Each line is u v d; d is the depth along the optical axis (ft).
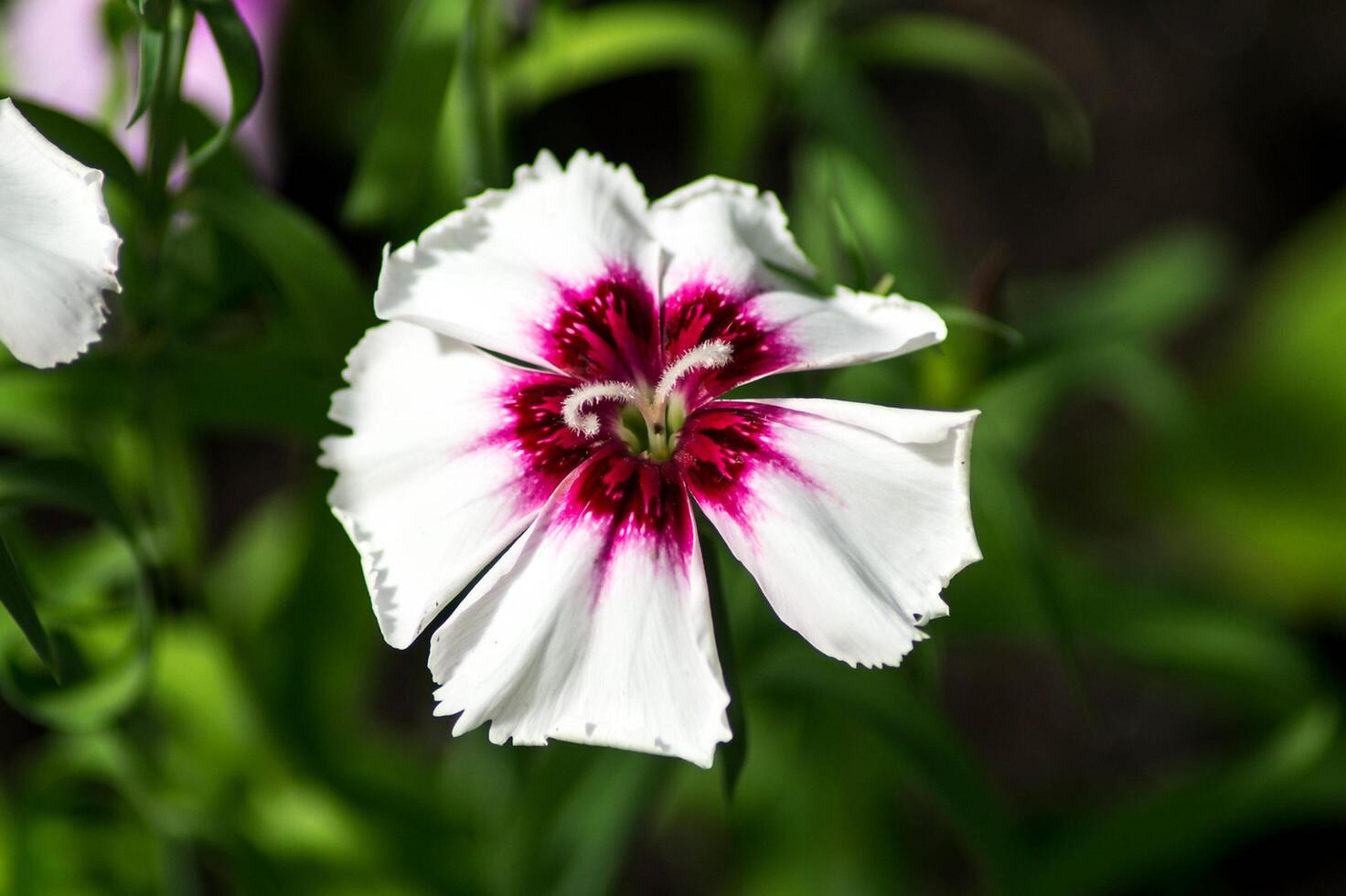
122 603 0.84
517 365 0.71
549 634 0.68
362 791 0.94
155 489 0.80
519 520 0.70
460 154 0.80
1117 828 0.93
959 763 0.81
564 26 0.91
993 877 0.83
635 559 0.69
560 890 0.83
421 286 0.70
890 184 0.89
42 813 0.90
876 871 0.99
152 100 0.73
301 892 0.91
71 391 0.79
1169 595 0.93
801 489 0.69
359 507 0.70
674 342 0.72
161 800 0.87
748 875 1.00
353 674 0.91
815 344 0.70
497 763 0.89
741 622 0.81
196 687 0.92
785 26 0.94
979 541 0.88
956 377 0.80
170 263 0.78
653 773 0.83
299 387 0.79
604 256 0.72
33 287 0.66
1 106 0.68
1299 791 0.94
